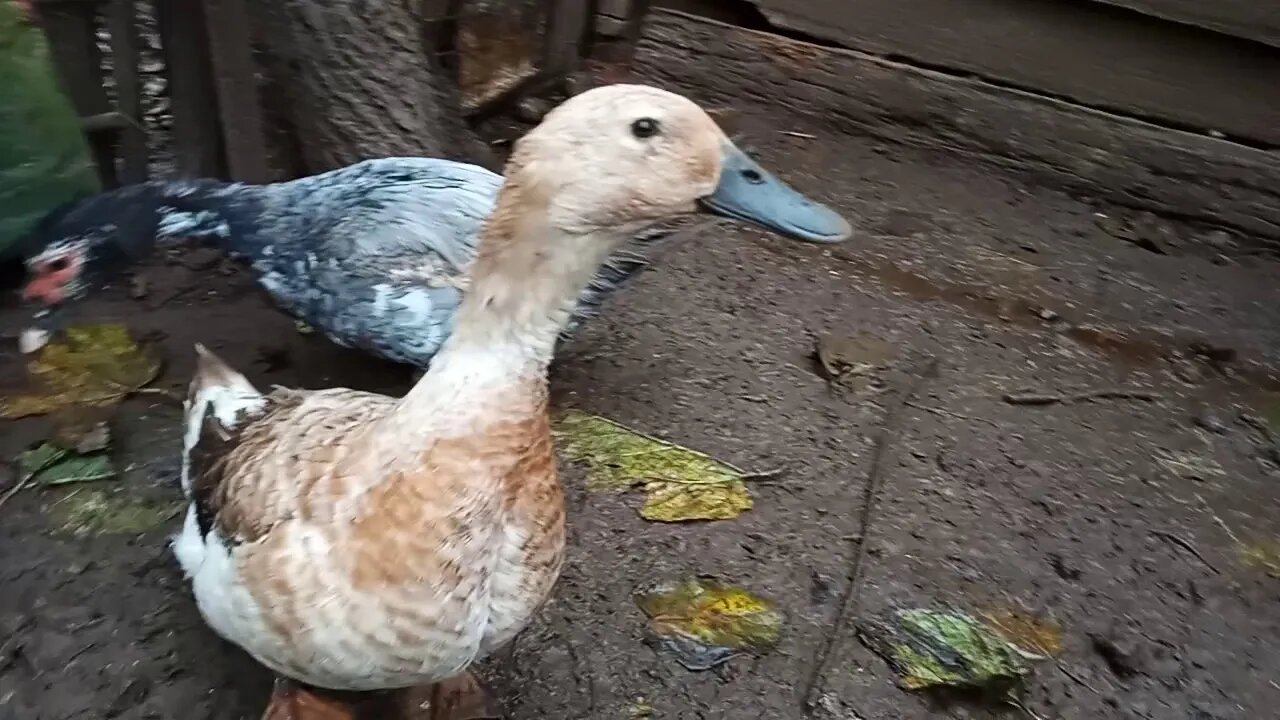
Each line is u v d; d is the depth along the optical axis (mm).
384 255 575
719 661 516
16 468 587
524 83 1000
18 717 466
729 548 579
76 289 597
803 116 1108
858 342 766
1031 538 612
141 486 584
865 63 1073
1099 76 1015
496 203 359
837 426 680
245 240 595
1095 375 770
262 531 368
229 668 493
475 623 369
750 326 771
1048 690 523
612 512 593
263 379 668
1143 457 689
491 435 358
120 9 732
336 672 372
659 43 1130
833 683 511
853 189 992
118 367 662
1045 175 1042
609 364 713
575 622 528
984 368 759
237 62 740
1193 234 992
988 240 934
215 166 797
